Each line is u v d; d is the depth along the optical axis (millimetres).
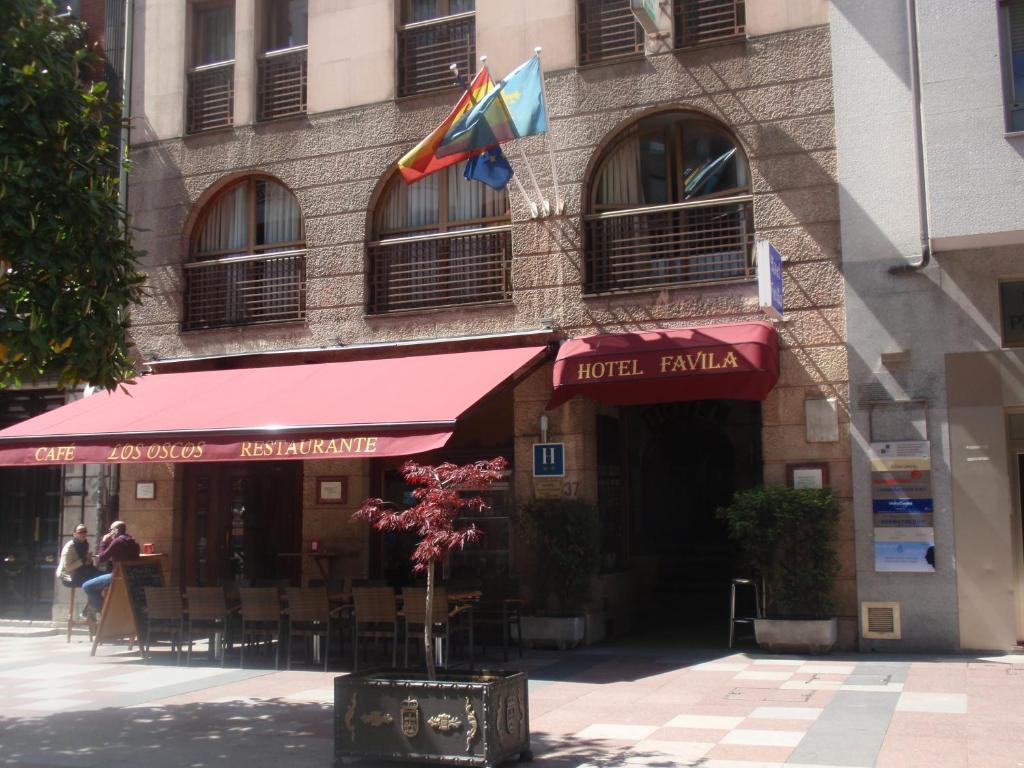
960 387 11352
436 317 13836
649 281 13070
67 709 9297
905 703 8539
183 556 15289
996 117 10828
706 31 13164
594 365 11844
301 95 15242
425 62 14570
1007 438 11242
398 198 14602
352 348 14062
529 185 13531
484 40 14000
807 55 12375
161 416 12711
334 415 11453
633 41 13445
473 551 13680
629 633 13828
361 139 14609
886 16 12086
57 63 8781
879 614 11391
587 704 9000
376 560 14242
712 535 18359
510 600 12055
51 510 16375
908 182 11781
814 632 11266
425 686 6941
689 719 8242
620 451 15008
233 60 15797
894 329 11648
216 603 11883
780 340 12078
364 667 11492
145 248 15742
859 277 11852
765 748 7164
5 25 8562
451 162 12297
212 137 15555
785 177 12312
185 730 8336
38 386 16219
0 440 12719
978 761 6652
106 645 13758
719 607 15852
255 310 15164
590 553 12461
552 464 12969
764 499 11367
